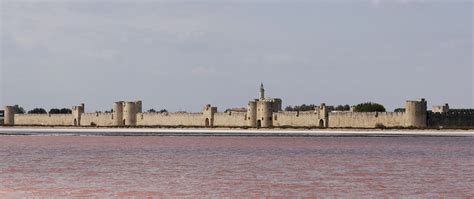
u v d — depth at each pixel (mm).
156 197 141875
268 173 187750
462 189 153250
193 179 172500
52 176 179375
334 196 143375
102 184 161750
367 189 153750
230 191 150125
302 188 155250
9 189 153125
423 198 140625
